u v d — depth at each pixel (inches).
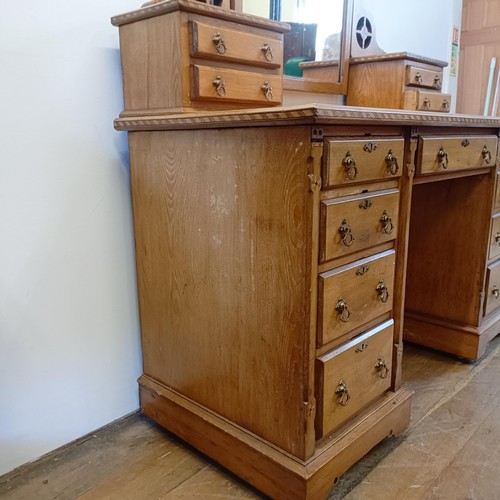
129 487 45.5
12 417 46.4
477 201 65.2
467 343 68.5
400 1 85.9
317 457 40.9
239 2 54.0
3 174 42.5
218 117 38.7
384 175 41.7
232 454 45.3
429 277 71.2
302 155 35.0
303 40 66.3
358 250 41.0
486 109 126.3
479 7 127.7
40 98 43.9
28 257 45.3
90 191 48.9
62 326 48.9
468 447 50.6
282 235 37.9
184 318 48.6
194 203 44.3
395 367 49.8
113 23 45.7
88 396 52.4
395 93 71.7
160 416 53.1
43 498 44.1
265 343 41.3
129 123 46.2
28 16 42.1
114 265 52.2
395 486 45.1
